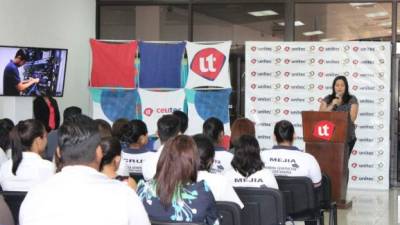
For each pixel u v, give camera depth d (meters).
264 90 7.98
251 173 3.44
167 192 2.41
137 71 7.84
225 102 7.66
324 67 7.83
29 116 6.56
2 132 4.43
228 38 8.90
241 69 8.83
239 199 2.99
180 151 2.44
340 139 5.66
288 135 4.15
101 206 1.67
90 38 8.40
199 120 7.70
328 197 4.42
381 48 7.71
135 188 2.96
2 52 6.07
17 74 6.22
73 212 1.66
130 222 1.71
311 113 5.76
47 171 3.17
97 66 7.83
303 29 8.63
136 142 4.34
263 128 7.99
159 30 9.12
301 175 4.04
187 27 9.02
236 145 3.52
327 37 8.55
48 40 7.62
